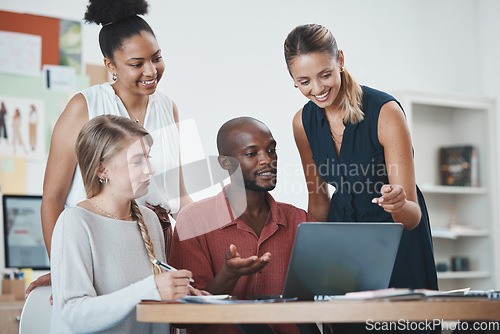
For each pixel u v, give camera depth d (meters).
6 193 5.18
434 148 6.97
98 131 2.31
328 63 2.84
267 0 6.27
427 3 7.17
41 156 5.34
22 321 2.48
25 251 5.07
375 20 6.92
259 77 6.15
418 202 3.02
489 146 6.85
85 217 2.27
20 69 5.30
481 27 7.11
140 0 3.00
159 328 2.38
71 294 2.12
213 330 2.48
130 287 2.03
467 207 6.90
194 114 5.82
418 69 7.10
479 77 7.13
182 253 2.58
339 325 2.90
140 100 3.11
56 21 5.45
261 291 2.60
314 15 6.55
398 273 2.91
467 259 6.79
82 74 5.52
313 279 2.13
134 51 2.96
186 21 5.87
